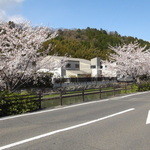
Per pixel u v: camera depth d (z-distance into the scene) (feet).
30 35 44.29
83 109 30.22
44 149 13.33
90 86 80.43
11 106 27.25
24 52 42.45
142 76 110.93
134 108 30.12
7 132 17.70
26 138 15.84
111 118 23.18
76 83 102.73
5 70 42.14
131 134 16.61
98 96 55.47
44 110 29.94
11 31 43.52
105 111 28.02
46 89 69.97
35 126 19.83
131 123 20.53
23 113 27.78
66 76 130.41
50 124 20.65
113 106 32.63
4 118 24.06
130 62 81.46
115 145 14.01
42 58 49.19
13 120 22.81
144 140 15.07
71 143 14.48
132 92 59.77
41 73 57.67
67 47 264.31
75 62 144.15
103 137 15.84
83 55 248.73
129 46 86.22
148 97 44.98
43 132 17.53
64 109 30.60
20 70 45.93
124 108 30.32
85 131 17.70
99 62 166.09
